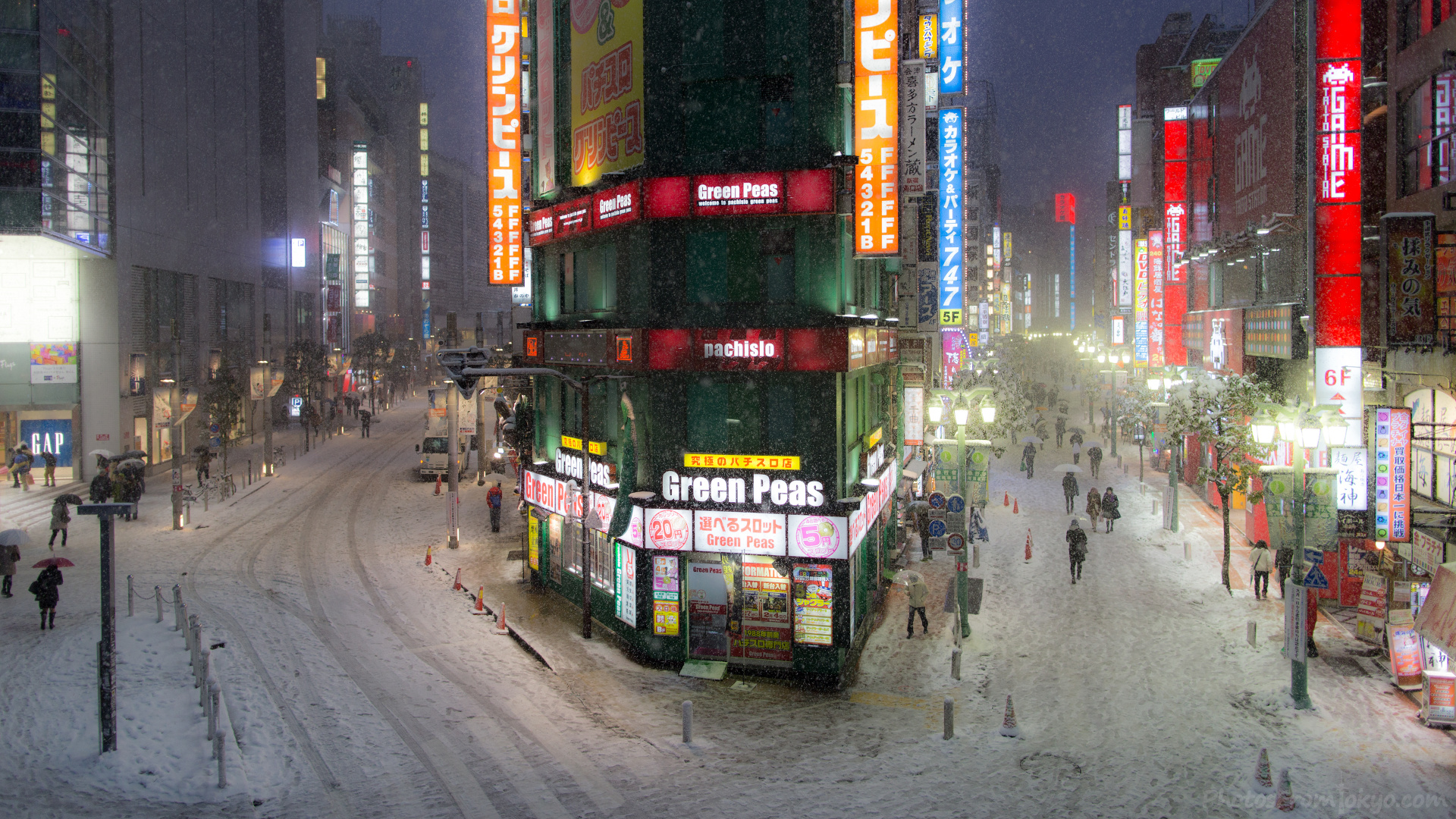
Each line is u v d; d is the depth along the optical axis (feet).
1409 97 73.72
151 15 170.19
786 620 69.67
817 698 64.39
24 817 42.98
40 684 58.65
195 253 190.29
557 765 52.19
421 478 159.74
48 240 139.03
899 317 109.81
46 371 151.53
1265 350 100.78
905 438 111.04
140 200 163.43
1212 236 133.49
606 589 77.97
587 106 79.36
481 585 91.71
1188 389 122.62
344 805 46.21
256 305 231.30
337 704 58.85
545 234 85.05
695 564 71.20
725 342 67.46
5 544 76.43
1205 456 140.46
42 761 48.60
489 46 89.10
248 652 66.95
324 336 301.84
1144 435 168.76
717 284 70.54
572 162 82.53
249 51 226.99
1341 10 79.92
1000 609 85.40
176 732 52.80
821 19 67.21
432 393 166.91
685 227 70.74
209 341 199.52
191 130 188.85
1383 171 81.51
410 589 89.86
